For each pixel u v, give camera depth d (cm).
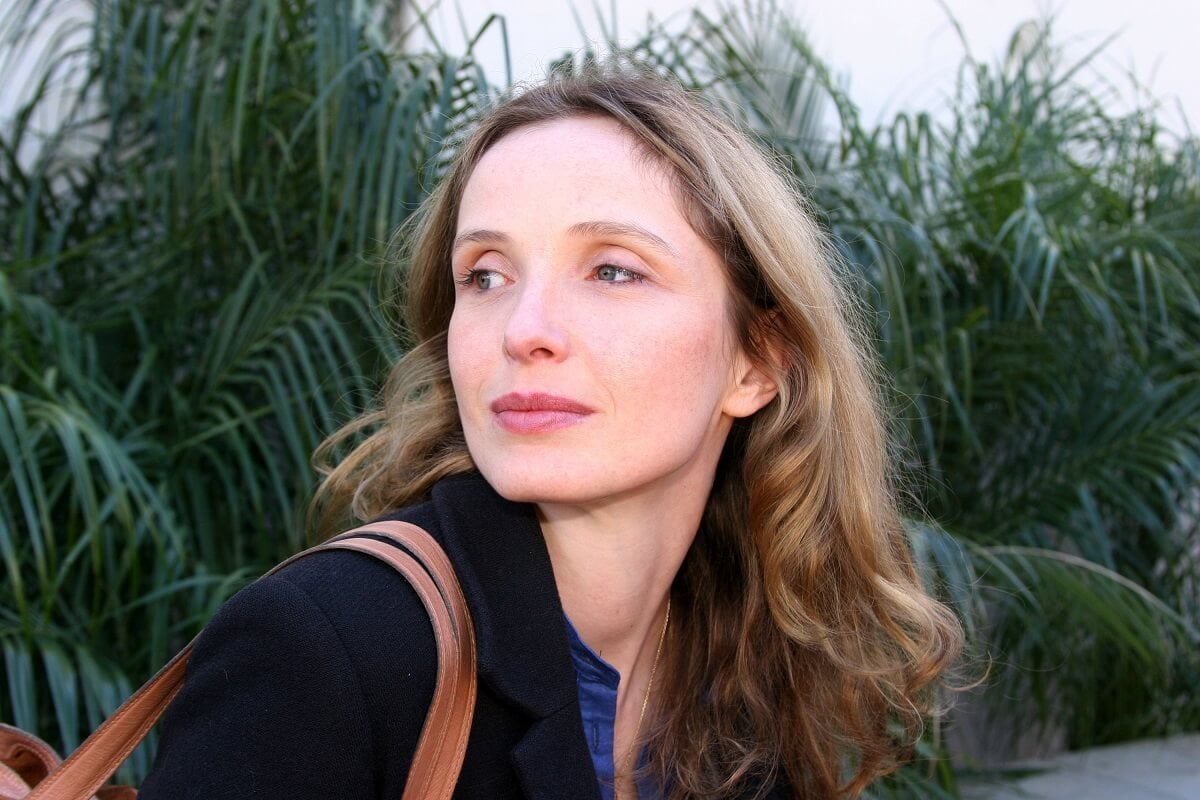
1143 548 239
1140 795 221
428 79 166
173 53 176
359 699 66
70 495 157
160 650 141
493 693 76
